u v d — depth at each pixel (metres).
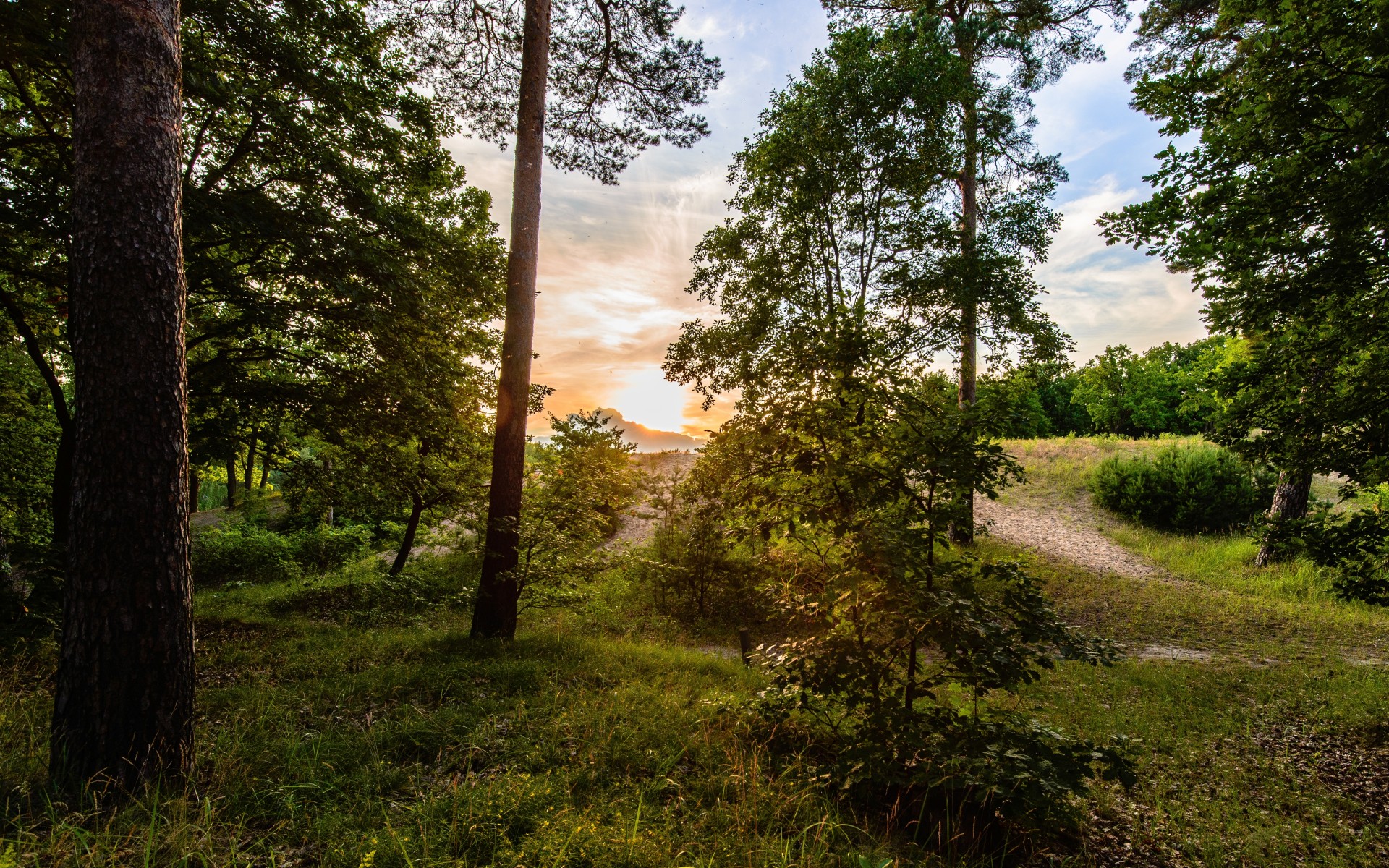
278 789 3.35
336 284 8.05
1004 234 14.48
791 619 4.59
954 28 14.30
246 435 9.74
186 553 3.60
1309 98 5.32
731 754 4.27
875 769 3.74
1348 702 7.03
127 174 3.40
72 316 3.40
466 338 11.38
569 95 10.05
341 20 8.46
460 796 3.30
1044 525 19.05
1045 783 3.22
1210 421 6.99
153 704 3.36
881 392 4.70
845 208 13.13
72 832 2.77
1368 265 5.30
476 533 11.53
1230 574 14.62
